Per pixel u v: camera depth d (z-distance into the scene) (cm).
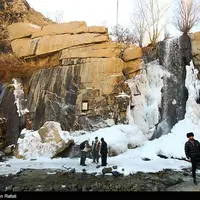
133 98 2152
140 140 1852
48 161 1581
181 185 1079
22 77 2208
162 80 2236
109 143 1692
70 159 1644
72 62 2155
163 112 2116
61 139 1731
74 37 2259
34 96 2083
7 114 1983
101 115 1978
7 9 3083
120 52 2327
